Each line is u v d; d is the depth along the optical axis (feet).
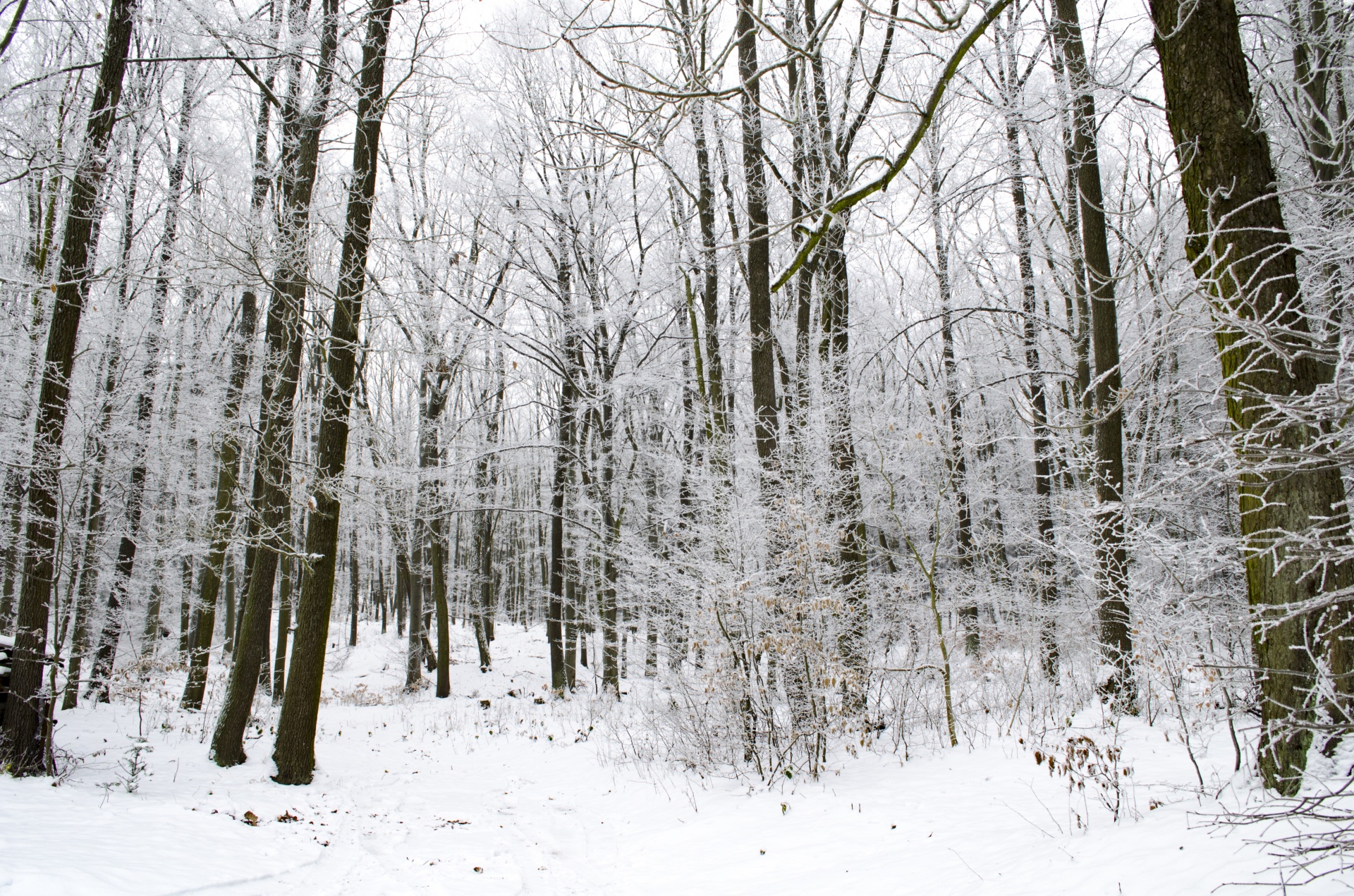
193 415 42.78
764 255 29.71
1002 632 34.37
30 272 31.83
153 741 31.42
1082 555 25.76
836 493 28.09
